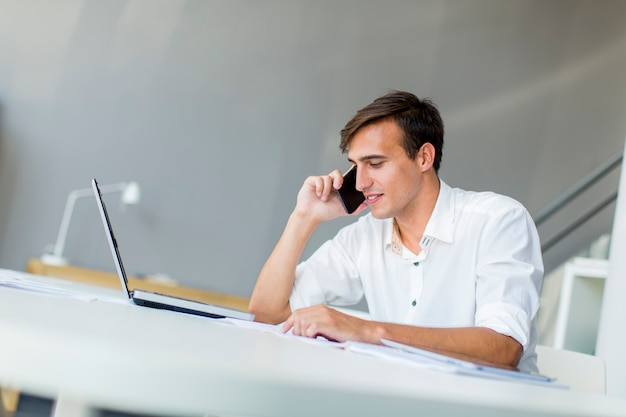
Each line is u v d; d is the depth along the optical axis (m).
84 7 4.55
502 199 1.58
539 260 1.51
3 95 4.47
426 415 0.44
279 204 4.56
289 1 4.71
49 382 0.34
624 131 4.77
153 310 1.17
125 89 4.54
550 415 0.50
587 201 4.66
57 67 4.50
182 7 4.62
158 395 0.35
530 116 4.79
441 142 1.70
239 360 0.47
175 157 4.53
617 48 4.86
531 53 4.86
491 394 0.54
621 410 0.58
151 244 4.46
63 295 1.12
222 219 4.52
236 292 4.48
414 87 4.76
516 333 1.22
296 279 1.77
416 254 1.69
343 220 4.56
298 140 4.62
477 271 1.49
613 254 2.08
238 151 4.57
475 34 4.84
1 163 4.43
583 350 2.76
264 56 4.65
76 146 4.47
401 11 4.80
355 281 1.81
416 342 1.10
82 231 4.42
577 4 4.90
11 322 0.41
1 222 4.38
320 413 0.40
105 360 0.34
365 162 1.65
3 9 4.51
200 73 4.59
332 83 4.68
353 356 0.78
